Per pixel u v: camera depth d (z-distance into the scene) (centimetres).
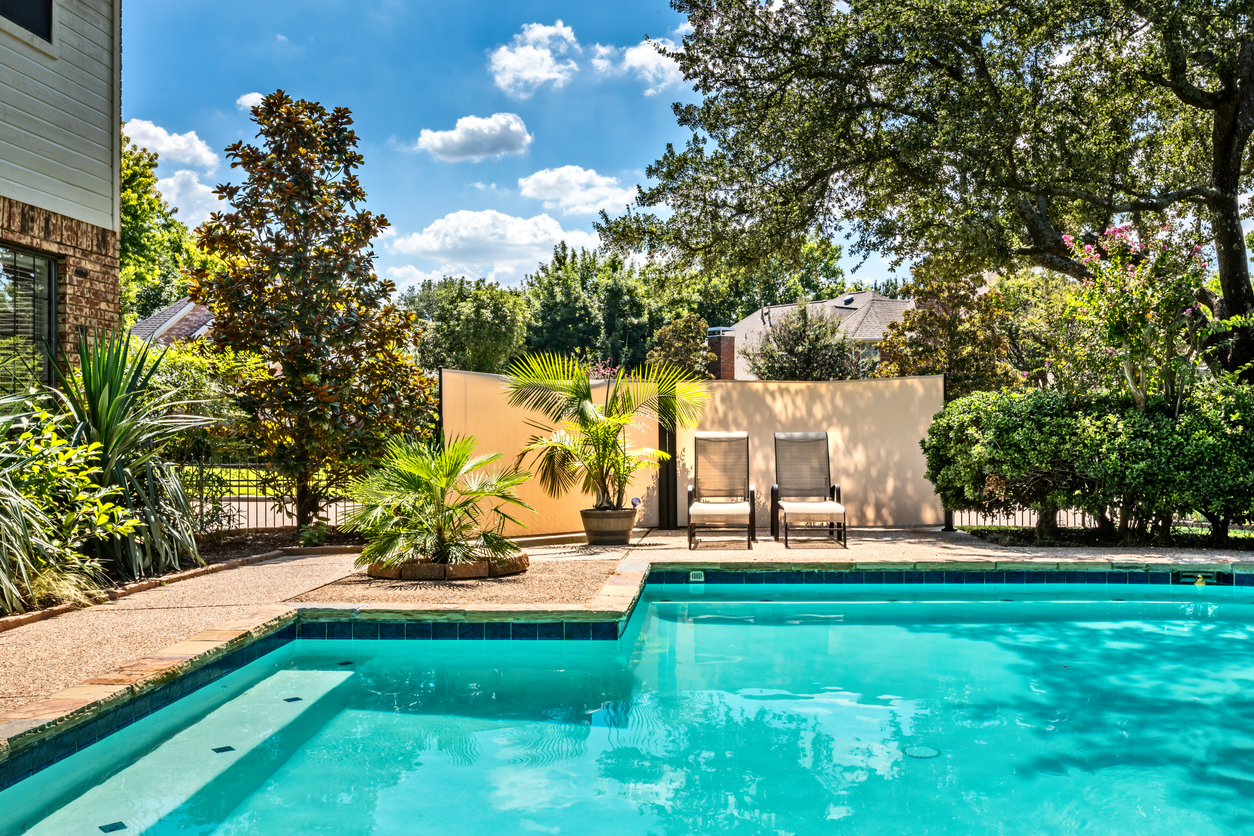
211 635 454
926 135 1121
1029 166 1146
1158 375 887
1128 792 341
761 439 1120
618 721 430
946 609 695
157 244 3228
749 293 5253
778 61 1264
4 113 739
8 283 753
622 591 611
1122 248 900
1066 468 893
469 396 926
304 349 901
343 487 955
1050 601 719
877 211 1388
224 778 354
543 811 324
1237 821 314
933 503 1105
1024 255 1255
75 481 566
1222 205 1153
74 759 331
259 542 889
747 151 1314
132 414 683
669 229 1389
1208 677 504
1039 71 1155
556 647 550
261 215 930
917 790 343
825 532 1009
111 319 882
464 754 385
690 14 1277
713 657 555
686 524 1091
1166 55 1056
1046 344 1880
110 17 884
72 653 418
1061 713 440
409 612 549
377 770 365
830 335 2269
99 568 587
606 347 4416
